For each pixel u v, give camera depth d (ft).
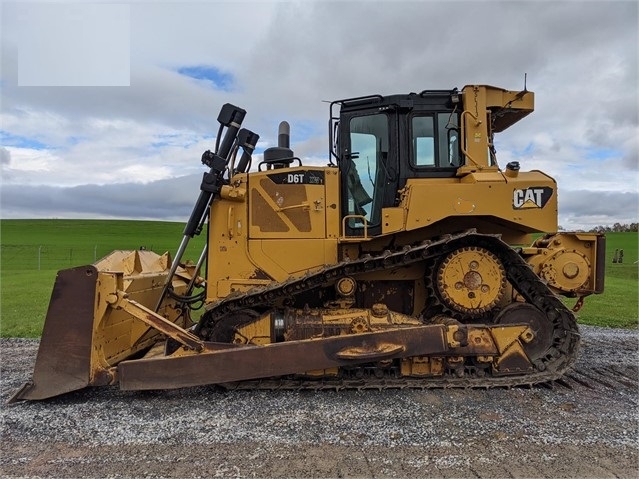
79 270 14.49
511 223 16.40
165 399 15.14
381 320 16.06
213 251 17.49
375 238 16.70
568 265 17.16
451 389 15.76
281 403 14.73
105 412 14.06
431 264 16.93
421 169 17.61
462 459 11.00
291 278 16.42
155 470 10.53
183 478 10.14
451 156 17.71
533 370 16.40
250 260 17.38
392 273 17.49
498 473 10.36
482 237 16.05
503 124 20.44
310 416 13.64
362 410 14.06
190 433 12.53
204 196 17.37
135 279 17.31
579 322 31.99
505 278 16.17
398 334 15.28
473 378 16.20
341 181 18.03
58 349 14.51
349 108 18.22
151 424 13.15
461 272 16.03
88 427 12.95
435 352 15.34
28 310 35.47
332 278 16.84
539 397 15.21
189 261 23.81
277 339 16.07
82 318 14.47
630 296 44.27
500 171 16.89
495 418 13.44
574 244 17.63
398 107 17.58
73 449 11.64
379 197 17.79
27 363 20.36
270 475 10.25
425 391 15.62
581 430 12.66
